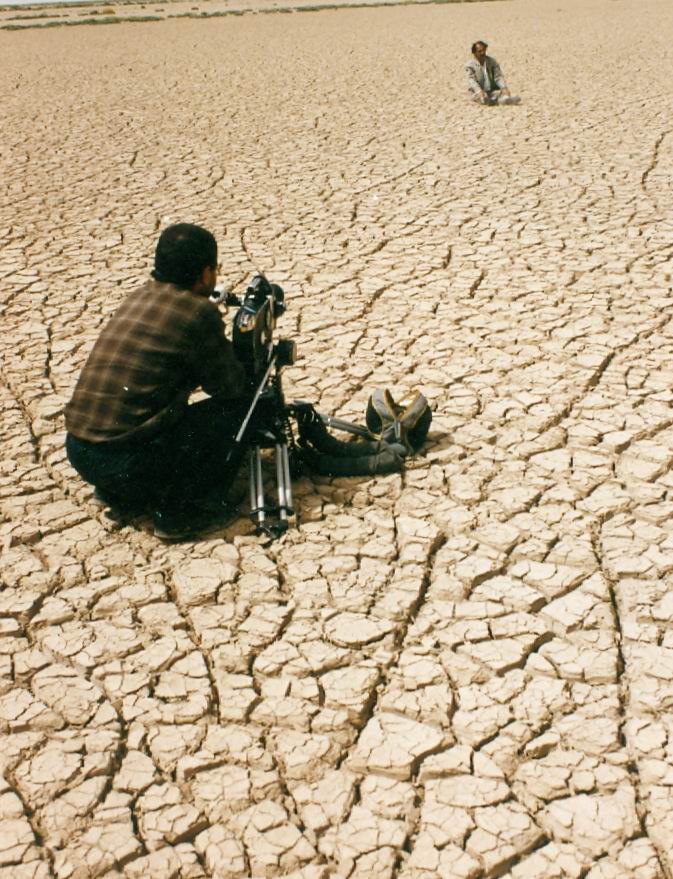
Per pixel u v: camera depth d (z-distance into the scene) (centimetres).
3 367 509
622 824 242
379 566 339
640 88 1246
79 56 1972
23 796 256
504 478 388
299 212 769
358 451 395
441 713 277
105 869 236
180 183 872
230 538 358
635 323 528
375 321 550
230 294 361
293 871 234
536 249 654
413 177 856
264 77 1528
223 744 270
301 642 306
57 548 355
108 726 277
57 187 874
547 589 325
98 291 616
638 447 405
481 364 488
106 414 330
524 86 1324
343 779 258
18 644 310
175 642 308
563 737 267
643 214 715
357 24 2512
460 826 243
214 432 345
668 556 338
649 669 289
